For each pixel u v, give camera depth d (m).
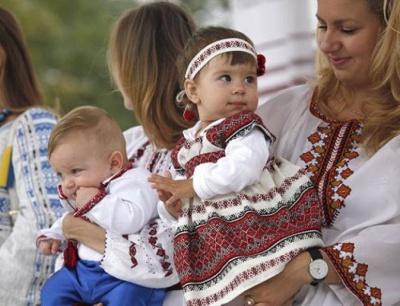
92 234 8.86
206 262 8.18
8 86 11.32
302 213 8.23
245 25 14.71
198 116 8.86
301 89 9.27
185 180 8.18
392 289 8.23
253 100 8.36
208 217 8.13
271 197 8.22
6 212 10.82
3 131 10.99
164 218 8.52
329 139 8.78
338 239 8.41
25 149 10.70
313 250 8.15
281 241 8.05
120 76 9.66
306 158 8.75
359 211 8.44
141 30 9.59
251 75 8.41
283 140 8.98
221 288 8.05
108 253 8.72
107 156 8.95
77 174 8.93
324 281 8.16
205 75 8.40
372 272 8.20
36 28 29.06
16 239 10.41
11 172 10.82
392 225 8.31
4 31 11.38
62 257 9.20
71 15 30.02
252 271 7.95
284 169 8.42
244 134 8.12
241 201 8.10
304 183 8.31
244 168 7.96
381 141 8.54
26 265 10.37
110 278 8.75
